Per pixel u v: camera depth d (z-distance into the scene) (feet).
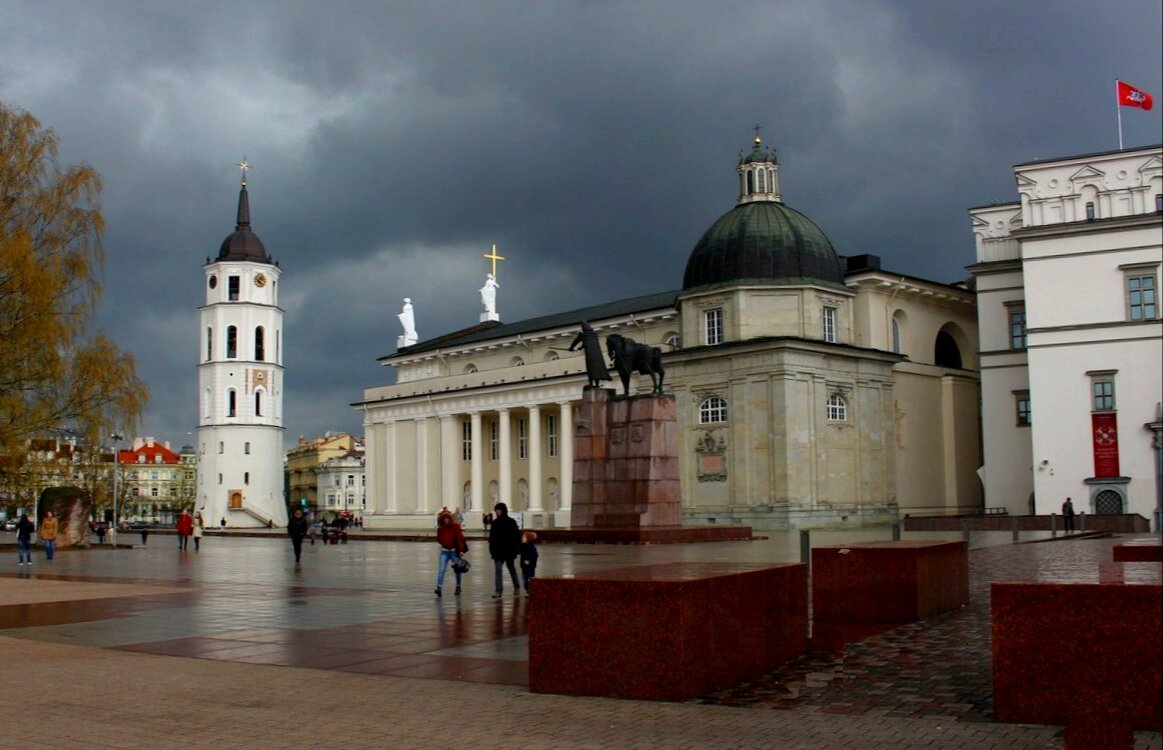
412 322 417.49
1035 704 33.76
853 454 251.19
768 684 41.24
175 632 60.44
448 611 70.08
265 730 34.40
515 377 321.52
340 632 59.16
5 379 171.94
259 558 155.22
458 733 33.60
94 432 179.93
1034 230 225.97
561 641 39.88
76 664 48.96
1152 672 32.35
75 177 179.42
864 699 38.19
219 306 449.06
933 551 62.75
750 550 138.72
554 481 318.24
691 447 253.24
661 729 33.76
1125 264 218.38
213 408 447.01
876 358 257.55
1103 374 218.79
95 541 273.54
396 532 290.56
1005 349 245.24
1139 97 216.13
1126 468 215.51
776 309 250.57
